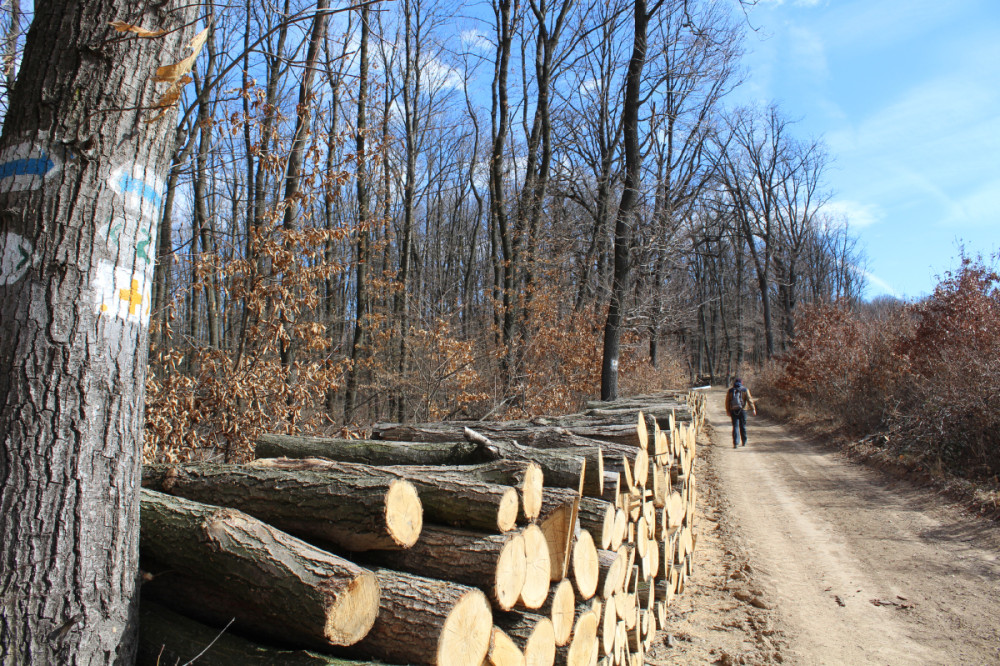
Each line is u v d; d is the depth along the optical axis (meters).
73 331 2.46
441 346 12.37
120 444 2.57
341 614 2.44
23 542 2.30
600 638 3.81
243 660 2.60
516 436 5.15
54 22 2.57
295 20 2.73
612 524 4.06
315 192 7.75
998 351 10.59
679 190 27.41
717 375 52.22
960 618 5.23
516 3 17.92
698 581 6.52
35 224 2.45
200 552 2.76
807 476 11.33
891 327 15.11
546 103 17.75
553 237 18.41
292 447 4.91
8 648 2.25
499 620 3.15
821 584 6.19
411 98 19.89
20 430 2.34
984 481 8.78
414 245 23.00
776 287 47.69
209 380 7.23
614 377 15.19
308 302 7.64
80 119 2.53
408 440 5.41
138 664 2.70
